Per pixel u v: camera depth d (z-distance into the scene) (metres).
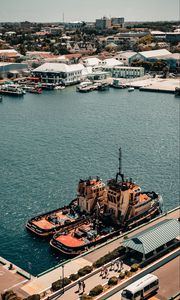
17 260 116.50
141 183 166.62
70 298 92.62
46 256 118.50
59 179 168.50
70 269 104.75
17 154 199.50
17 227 132.62
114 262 105.25
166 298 92.81
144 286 91.06
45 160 191.12
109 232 126.62
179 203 150.38
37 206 145.62
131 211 133.75
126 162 189.25
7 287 97.44
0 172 176.12
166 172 177.88
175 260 107.25
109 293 93.75
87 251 114.00
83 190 137.62
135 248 107.25
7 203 147.88
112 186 134.62
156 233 111.81
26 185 162.75
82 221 131.88
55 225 130.12
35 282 99.31
